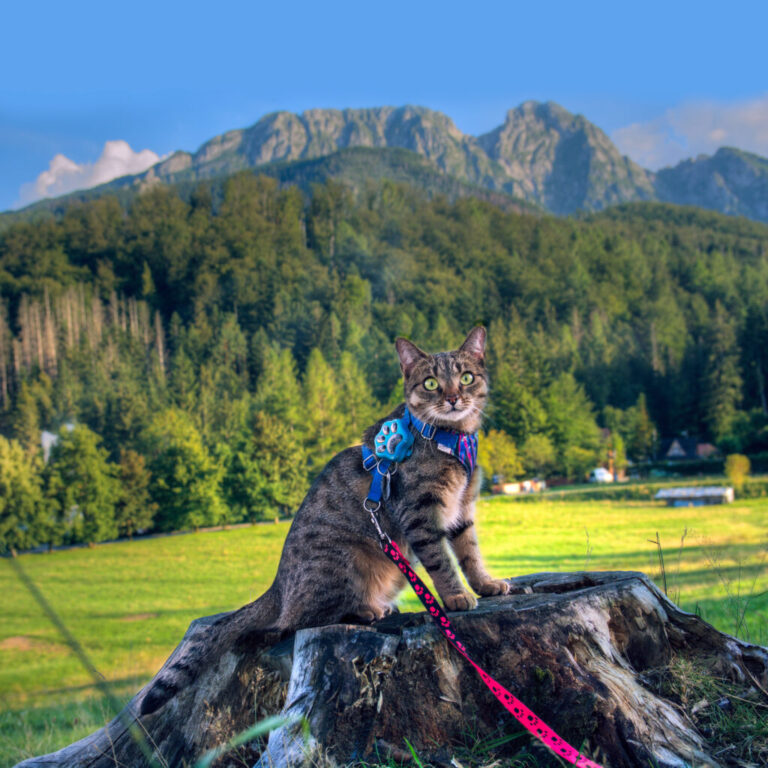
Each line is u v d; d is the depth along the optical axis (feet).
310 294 374.43
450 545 11.10
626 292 444.96
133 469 184.85
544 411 262.47
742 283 467.93
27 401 252.21
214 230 418.31
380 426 10.91
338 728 7.52
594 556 96.02
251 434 212.84
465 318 388.78
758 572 23.34
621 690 7.52
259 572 124.26
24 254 400.47
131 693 18.62
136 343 337.11
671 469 261.44
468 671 7.75
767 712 7.94
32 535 163.12
